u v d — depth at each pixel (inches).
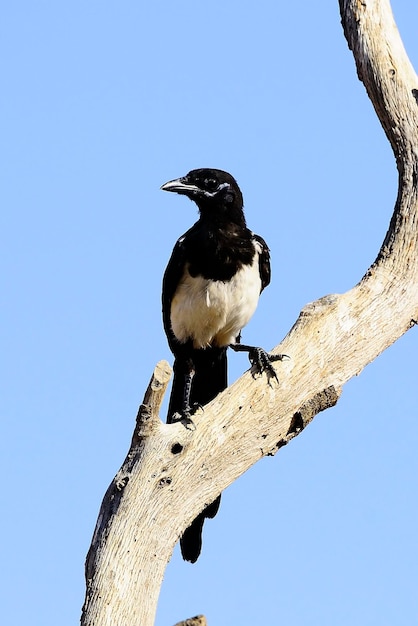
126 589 393.4
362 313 456.8
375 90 490.3
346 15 498.3
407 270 467.2
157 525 406.9
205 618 374.0
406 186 479.8
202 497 419.8
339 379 449.7
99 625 385.1
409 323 467.2
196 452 417.4
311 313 451.2
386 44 491.8
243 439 429.4
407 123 485.7
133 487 407.2
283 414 438.9
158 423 412.2
